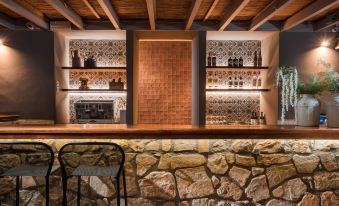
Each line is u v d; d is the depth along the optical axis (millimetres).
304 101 2863
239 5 3568
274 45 4902
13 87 4832
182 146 2775
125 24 4832
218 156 2771
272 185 2762
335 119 2779
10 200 2775
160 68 6289
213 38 5352
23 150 2775
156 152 2773
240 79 5484
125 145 2762
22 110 4828
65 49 5348
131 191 2754
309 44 4789
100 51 5484
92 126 2889
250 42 5500
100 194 2748
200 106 4840
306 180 2768
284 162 2768
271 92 4953
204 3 4051
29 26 4703
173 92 6277
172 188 2762
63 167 2340
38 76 4820
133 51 4852
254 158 2770
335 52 4785
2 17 4488
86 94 5492
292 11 4266
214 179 2766
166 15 4586
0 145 2768
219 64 5488
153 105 6277
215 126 2904
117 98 5477
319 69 4773
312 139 2715
